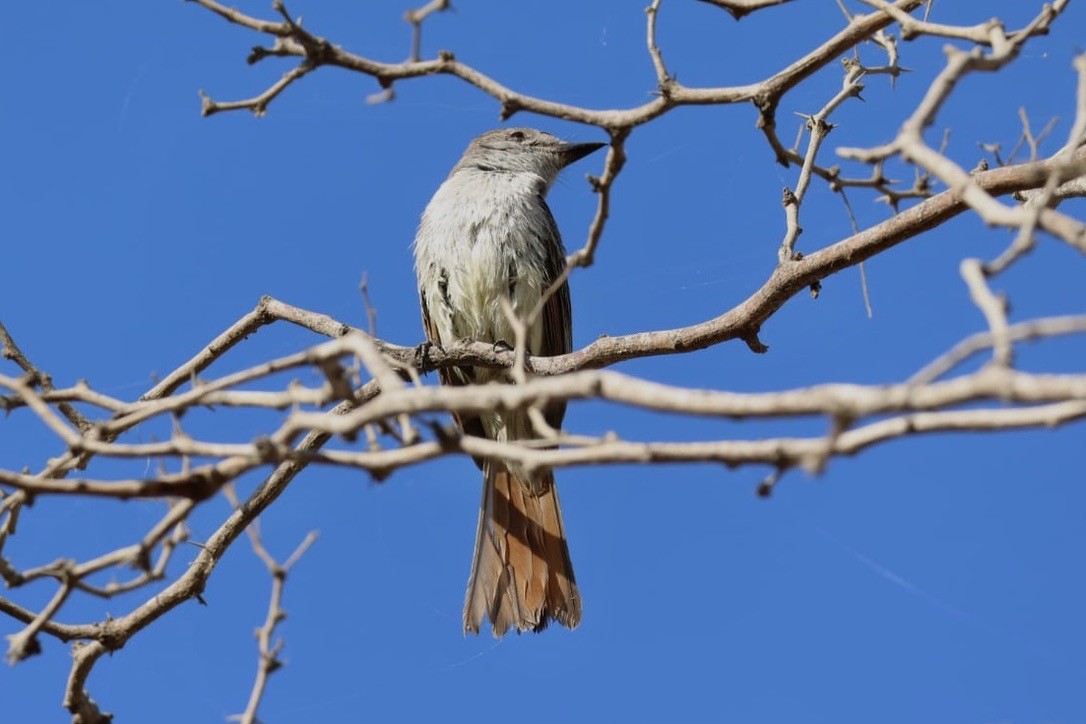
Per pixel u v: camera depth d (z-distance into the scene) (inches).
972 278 211.6
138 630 386.3
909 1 373.4
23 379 322.0
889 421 207.3
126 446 262.4
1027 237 216.7
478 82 323.9
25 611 369.7
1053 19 313.4
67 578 266.7
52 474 333.7
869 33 359.6
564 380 227.9
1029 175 394.9
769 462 216.1
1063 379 190.9
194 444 256.5
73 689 369.4
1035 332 196.2
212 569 406.6
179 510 261.6
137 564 265.4
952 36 322.7
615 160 309.7
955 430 203.9
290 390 266.7
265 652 273.7
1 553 341.7
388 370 249.6
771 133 362.3
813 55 357.4
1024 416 199.9
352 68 325.7
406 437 247.9
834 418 203.6
